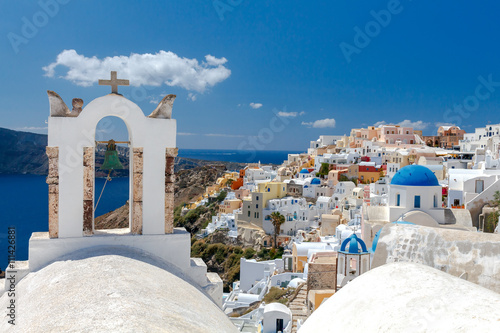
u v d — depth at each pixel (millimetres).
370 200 58125
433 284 6035
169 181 9891
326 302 7473
